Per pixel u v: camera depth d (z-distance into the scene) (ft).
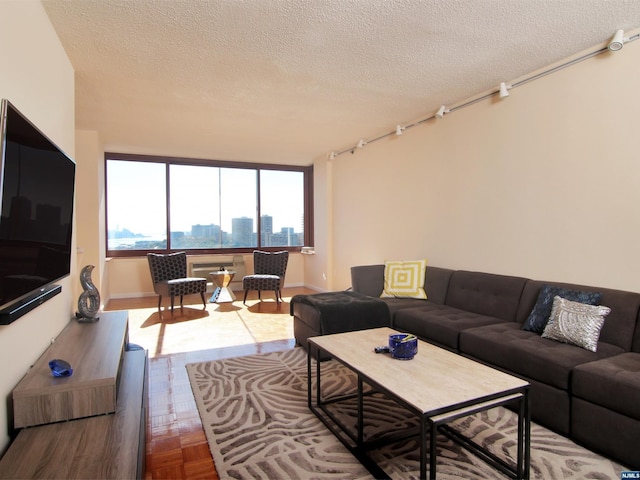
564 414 6.36
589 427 5.97
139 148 18.53
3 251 4.34
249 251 22.72
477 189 11.30
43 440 4.61
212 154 20.08
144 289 20.22
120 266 19.71
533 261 9.71
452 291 11.35
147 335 12.87
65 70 8.45
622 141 7.84
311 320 10.64
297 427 6.86
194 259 20.98
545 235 9.41
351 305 10.56
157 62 9.05
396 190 14.88
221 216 22.06
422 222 13.53
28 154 5.16
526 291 9.30
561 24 7.45
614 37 7.65
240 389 8.50
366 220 16.92
